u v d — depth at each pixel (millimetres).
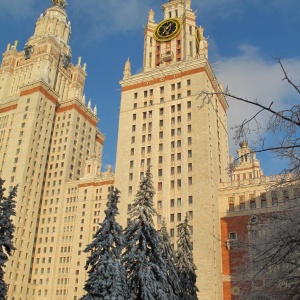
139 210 43781
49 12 167125
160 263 42438
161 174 87750
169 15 118875
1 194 50219
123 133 96875
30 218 120312
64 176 129750
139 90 100875
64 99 151500
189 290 53531
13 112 136500
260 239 14180
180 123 91438
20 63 152250
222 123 105000
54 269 116188
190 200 81812
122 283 38344
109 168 126438
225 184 87688
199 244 76125
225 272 77438
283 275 12906
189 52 106062
